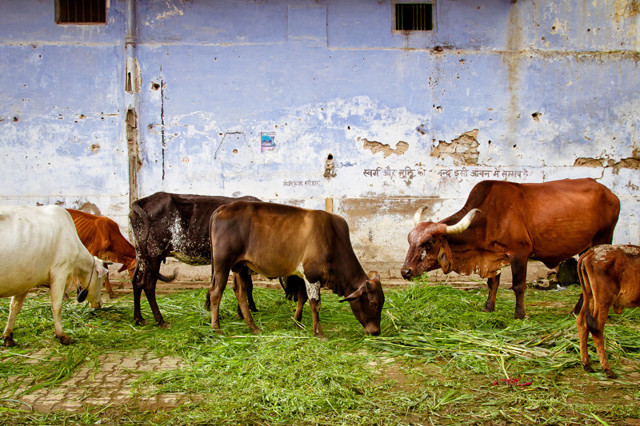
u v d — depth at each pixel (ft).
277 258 16.70
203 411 11.64
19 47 26.03
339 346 15.92
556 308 20.75
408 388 12.97
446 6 26.73
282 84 26.71
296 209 17.12
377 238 26.84
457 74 26.84
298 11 26.58
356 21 26.71
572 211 19.21
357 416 11.42
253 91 26.63
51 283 15.75
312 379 12.96
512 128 26.99
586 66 26.99
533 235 19.06
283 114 26.71
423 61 26.81
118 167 26.30
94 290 17.54
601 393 12.60
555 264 20.18
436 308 19.58
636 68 27.04
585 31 26.96
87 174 26.27
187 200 18.99
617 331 16.58
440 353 15.08
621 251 13.53
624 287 13.46
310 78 26.71
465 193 26.99
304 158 26.78
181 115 26.48
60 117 26.20
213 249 16.79
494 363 14.53
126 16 26.08
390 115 26.84
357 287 17.07
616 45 27.02
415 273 17.89
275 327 17.87
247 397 12.07
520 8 26.76
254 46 26.58
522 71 26.91
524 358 14.66
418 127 26.89
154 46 26.32
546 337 15.80
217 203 19.21
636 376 13.62
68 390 12.92
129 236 26.20
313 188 26.81
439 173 26.91
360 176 26.86
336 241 16.99
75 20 26.37
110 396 12.58
